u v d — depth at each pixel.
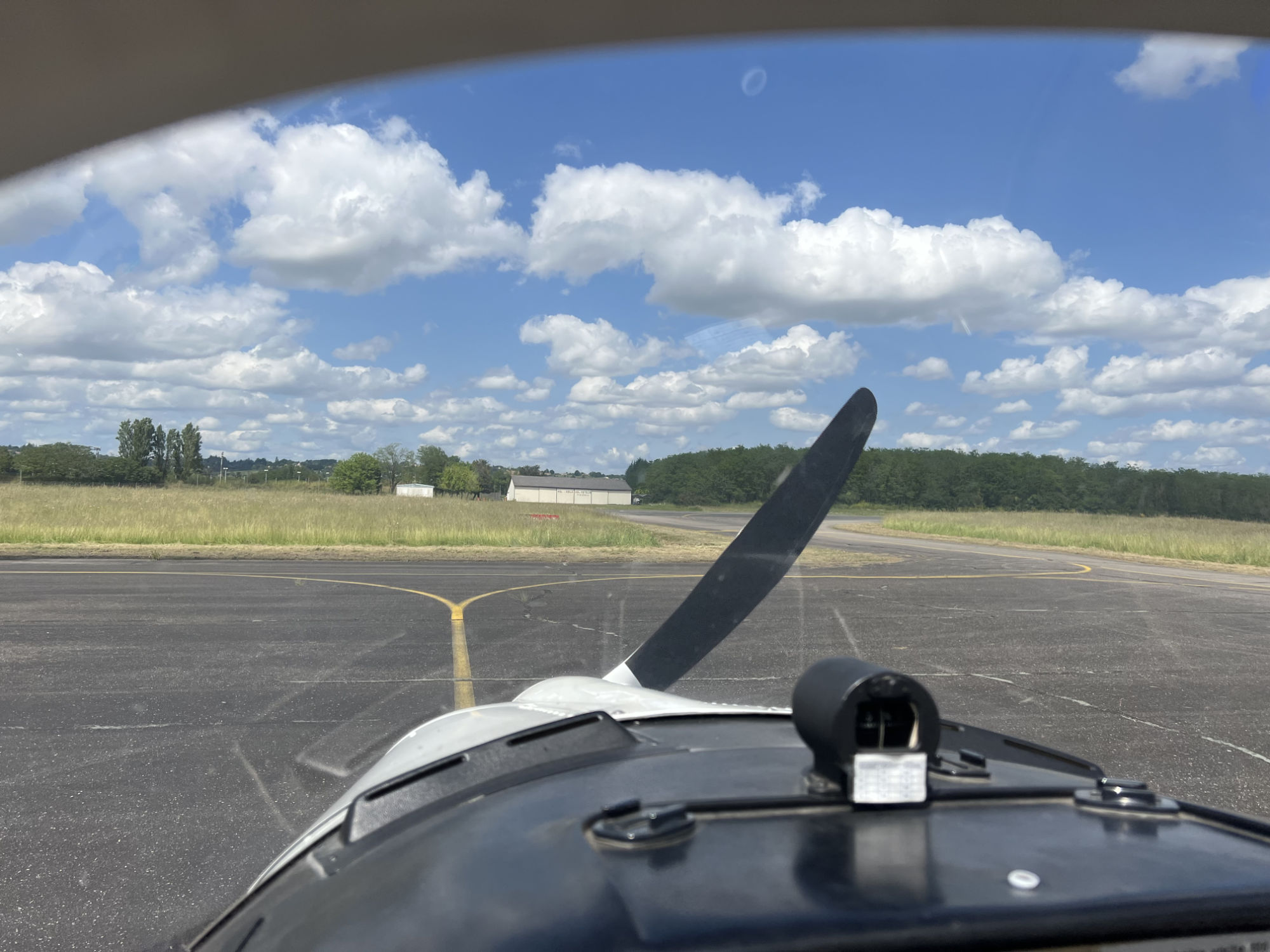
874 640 8.18
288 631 8.18
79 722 5.06
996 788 1.06
